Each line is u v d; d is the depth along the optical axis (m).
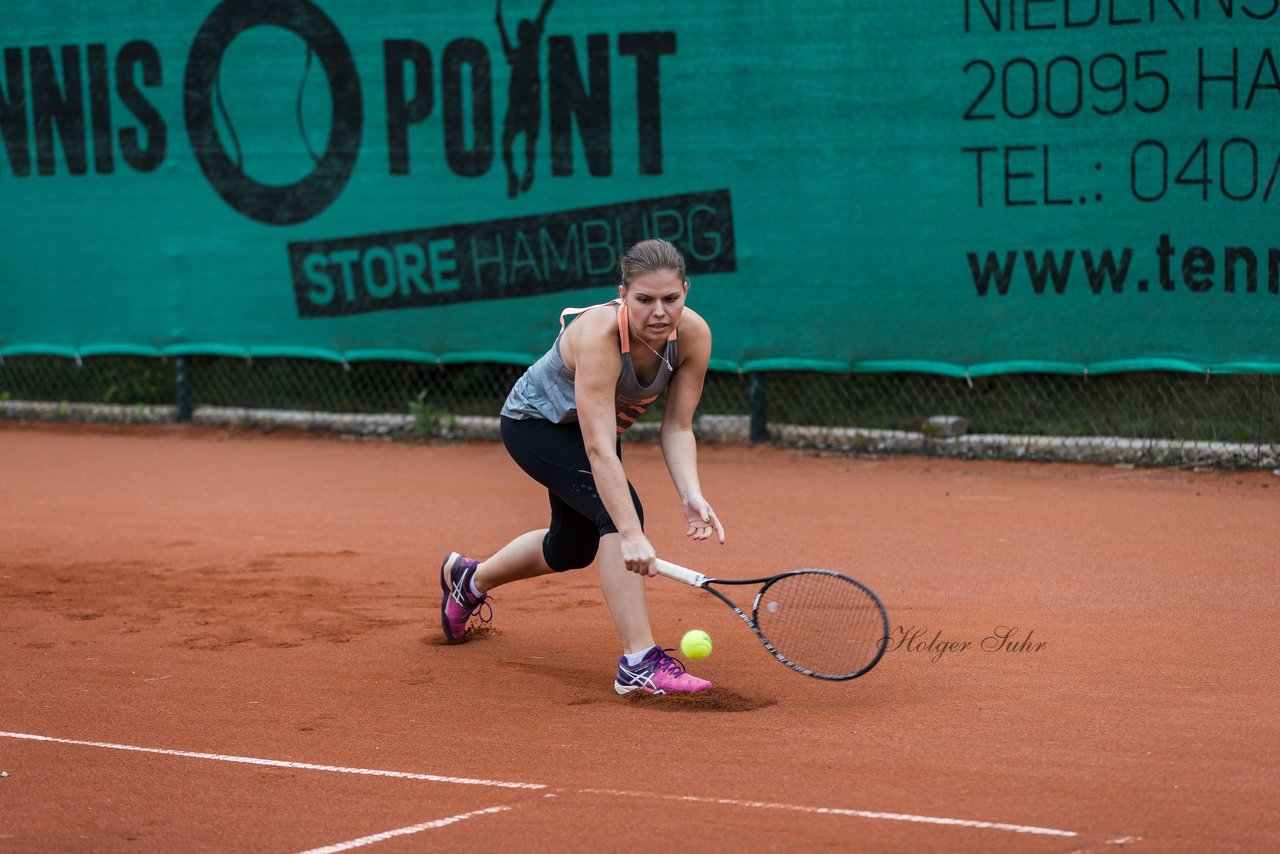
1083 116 28.36
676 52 31.19
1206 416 30.22
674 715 13.32
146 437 35.78
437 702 13.91
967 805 10.62
